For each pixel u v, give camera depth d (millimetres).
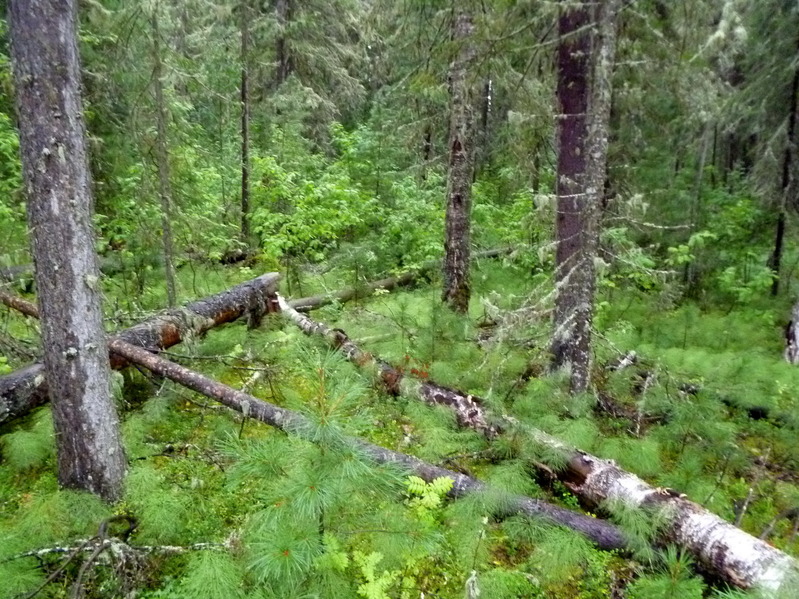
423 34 8164
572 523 3795
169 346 6070
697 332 8109
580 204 5523
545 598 3324
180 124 8188
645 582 3207
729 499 4406
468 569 3473
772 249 10586
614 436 5145
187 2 10234
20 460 3971
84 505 3414
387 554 3107
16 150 8172
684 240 10820
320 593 2732
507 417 4793
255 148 13617
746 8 9625
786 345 7699
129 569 3152
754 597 2811
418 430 4902
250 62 12414
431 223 11211
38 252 3311
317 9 15258
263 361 6391
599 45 4590
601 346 6320
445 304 7523
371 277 10289
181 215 7602
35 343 5551
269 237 9961
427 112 11195
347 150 13055
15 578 2893
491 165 14547
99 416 3627
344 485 2578
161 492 3553
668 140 10945
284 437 4500
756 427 5586
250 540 2998
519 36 5719
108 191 8664
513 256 6930
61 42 3047
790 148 9844
